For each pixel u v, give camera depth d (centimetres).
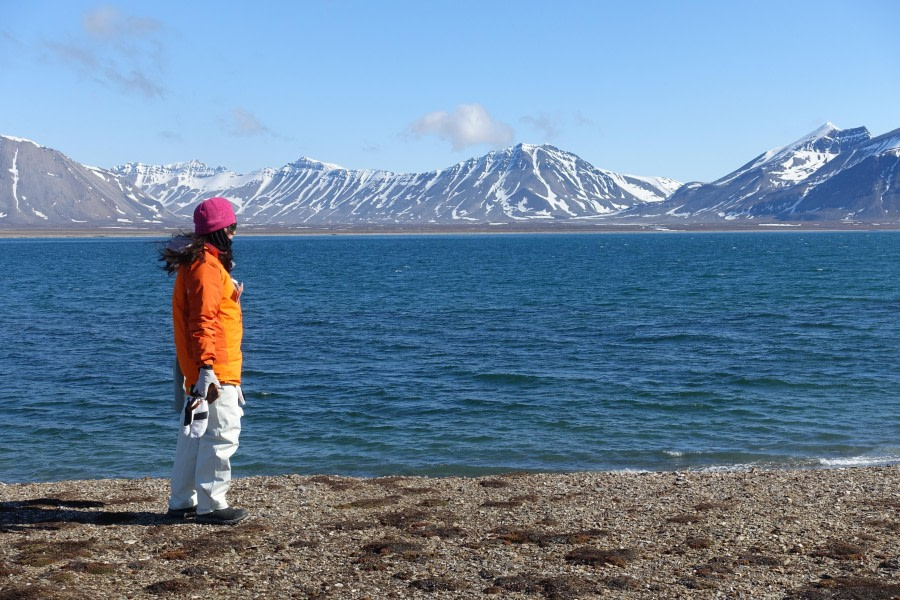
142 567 800
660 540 923
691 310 4853
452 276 8475
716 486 1265
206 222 847
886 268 9344
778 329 3884
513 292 6291
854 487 1248
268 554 849
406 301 5569
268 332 3916
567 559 843
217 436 920
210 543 872
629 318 4450
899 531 962
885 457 1722
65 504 1090
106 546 862
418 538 923
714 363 2930
